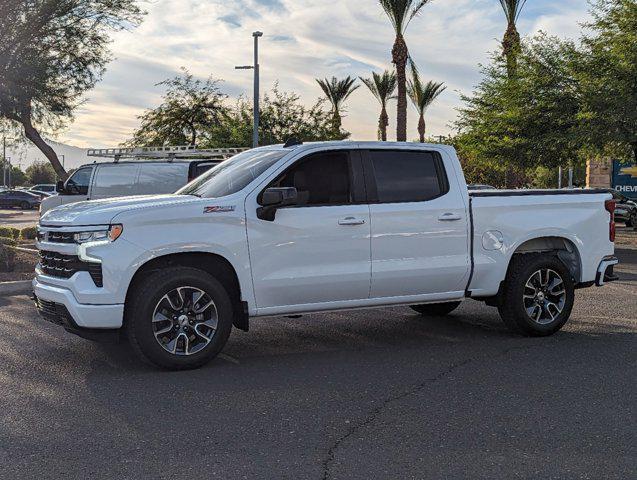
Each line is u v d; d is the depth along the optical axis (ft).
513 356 22.53
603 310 31.01
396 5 97.91
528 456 14.14
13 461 13.85
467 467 13.58
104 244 19.79
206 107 121.29
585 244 26.18
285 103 114.62
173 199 21.45
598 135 65.57
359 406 17.38
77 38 58.34
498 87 80.38
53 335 25.29
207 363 21.45
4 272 42.57
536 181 166.09
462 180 24.26
